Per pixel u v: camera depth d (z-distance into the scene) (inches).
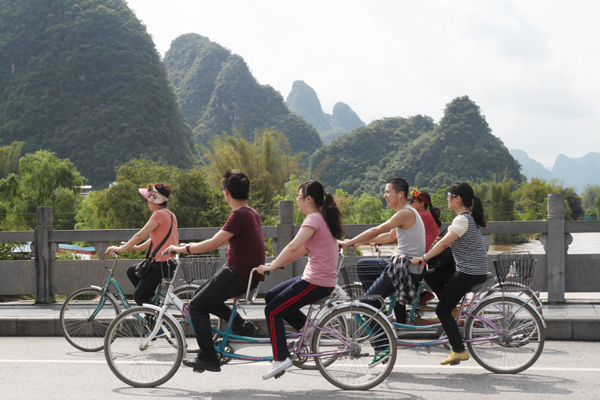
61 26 4704.7
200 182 865.5
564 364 168.7
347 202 1096.2
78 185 1935.3
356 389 146.6
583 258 248.2
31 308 256.2
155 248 192.1
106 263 273.9
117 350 154.2
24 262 274.2
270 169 1321.4
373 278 174.1
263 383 154.6
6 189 1781.5
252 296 154.0
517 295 163.8
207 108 6747.1
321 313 160.2
